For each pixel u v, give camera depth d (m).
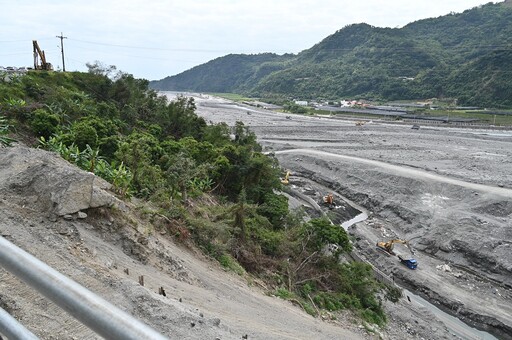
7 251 2.48
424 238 55.19
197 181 37.56
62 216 12.41
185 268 17.12
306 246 31.86
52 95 48.94
